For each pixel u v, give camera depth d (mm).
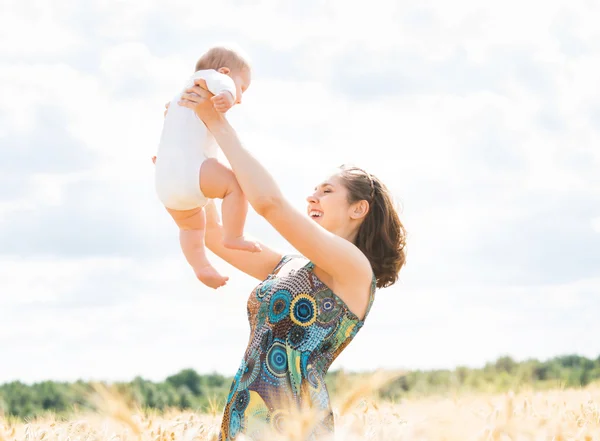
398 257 4047
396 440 3105
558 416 3789
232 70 3717
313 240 3359
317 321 3486
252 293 3662
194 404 5816
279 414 3326
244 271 4020
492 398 3926
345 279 3508
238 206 3570
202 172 3588
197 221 3811
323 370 3502
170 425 4598
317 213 4016
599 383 6516
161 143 3777
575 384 6586
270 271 3982
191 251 3807
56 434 4641
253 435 3303
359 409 4320
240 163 3307
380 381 3670
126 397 3744
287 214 3289
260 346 3490
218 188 3578
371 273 3619
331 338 3510
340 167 4066
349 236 3994
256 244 3617
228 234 3578
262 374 3428
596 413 4457
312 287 3523
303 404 3324
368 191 3951
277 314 3500
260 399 3383
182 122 3699
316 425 3221
